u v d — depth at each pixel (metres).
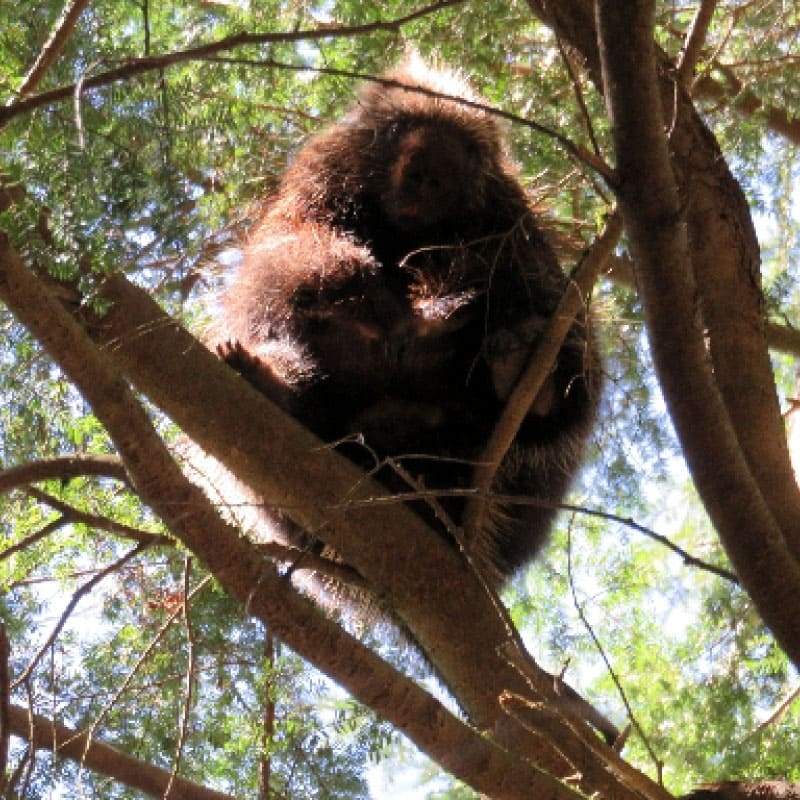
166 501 3.79
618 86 3.56
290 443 4.46
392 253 6.45
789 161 8.55
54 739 4.67
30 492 4.88
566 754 3.94
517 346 5.39
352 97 6.41
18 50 4.29
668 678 7.67
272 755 5.68
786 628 3.81
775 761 6.86
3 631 3.39
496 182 6.42
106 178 3.70
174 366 4.32
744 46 6.85
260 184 6.69
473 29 6.04
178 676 5.54
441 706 3.97
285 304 5.73
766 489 4.62
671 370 3.72
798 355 7.86
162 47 4.71
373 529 4.55
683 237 3.64
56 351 3.59
